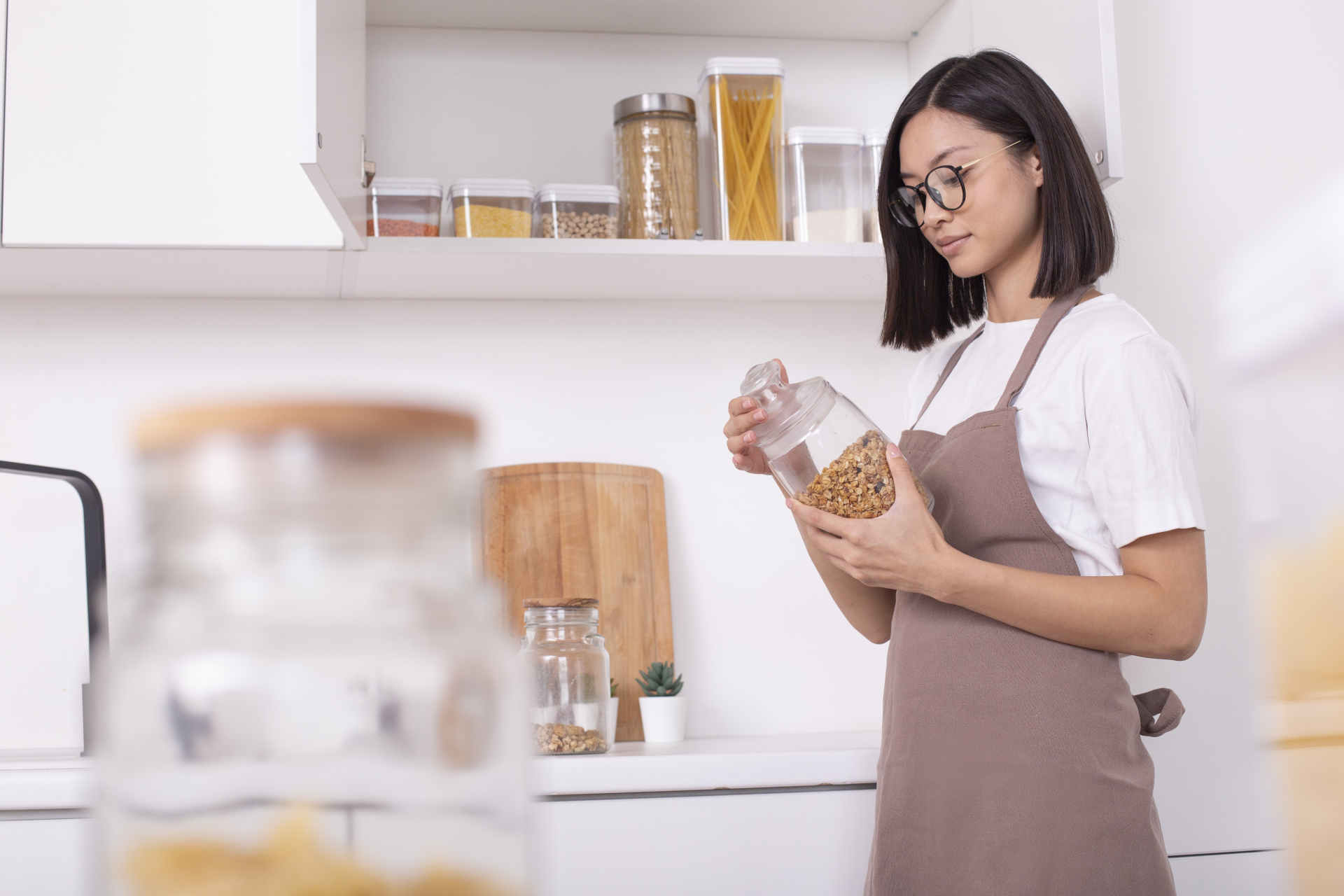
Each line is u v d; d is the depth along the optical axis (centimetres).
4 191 134
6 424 160
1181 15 171
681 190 162
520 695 25
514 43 179
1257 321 166
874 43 191
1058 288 108
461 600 24
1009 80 110
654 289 172
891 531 94
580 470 171
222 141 138
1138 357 96
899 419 183
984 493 102
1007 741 94
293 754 22
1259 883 152
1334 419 164
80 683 157
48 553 159
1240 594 159
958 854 94
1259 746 155
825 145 163
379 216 151
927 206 113
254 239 138
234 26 139
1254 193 169
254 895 22
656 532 172
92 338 163
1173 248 166
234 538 22
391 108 174
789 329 182
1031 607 92
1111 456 95
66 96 136
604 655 145
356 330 170
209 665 22
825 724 176
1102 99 140
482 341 174
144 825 22
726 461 178
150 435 22
